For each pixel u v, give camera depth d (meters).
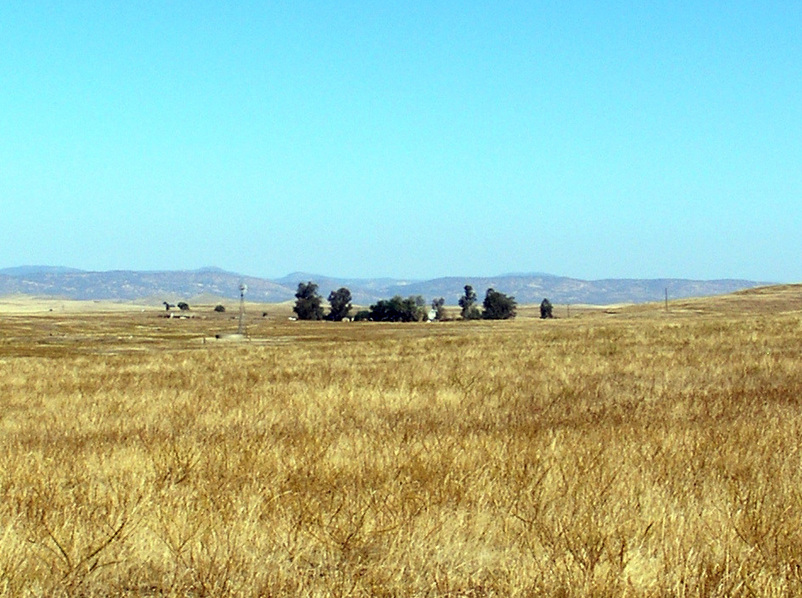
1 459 13.09
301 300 162.25
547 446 13.42
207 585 7.72
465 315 168.75
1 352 57.78
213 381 29.58
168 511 9.81
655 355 34.88
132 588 7.98
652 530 9.03
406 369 31.80
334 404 20.88
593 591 7.41
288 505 10.14
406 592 7.69
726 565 7.85
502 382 25.66
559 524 9.10
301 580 7.85
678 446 13.14
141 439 15.61
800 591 7.52
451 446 13.18
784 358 30.97
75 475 11.98
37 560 8.41
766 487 10.66
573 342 47.22
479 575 8.08
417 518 9.52
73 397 24.59
